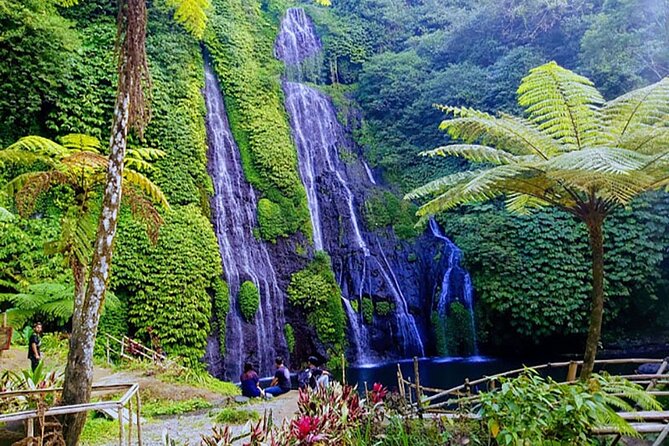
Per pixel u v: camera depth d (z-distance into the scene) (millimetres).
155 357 10188
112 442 5633
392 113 20000
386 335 15039
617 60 13992
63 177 5504
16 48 11828
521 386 3900
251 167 15758
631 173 4289
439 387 11211
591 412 3639
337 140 19000
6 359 8508
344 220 16625
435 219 16797
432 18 22453
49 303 9805
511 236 14023
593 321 4727
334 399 4312
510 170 4750
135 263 11352
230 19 18359
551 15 17156
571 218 13477
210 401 8273
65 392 3523
